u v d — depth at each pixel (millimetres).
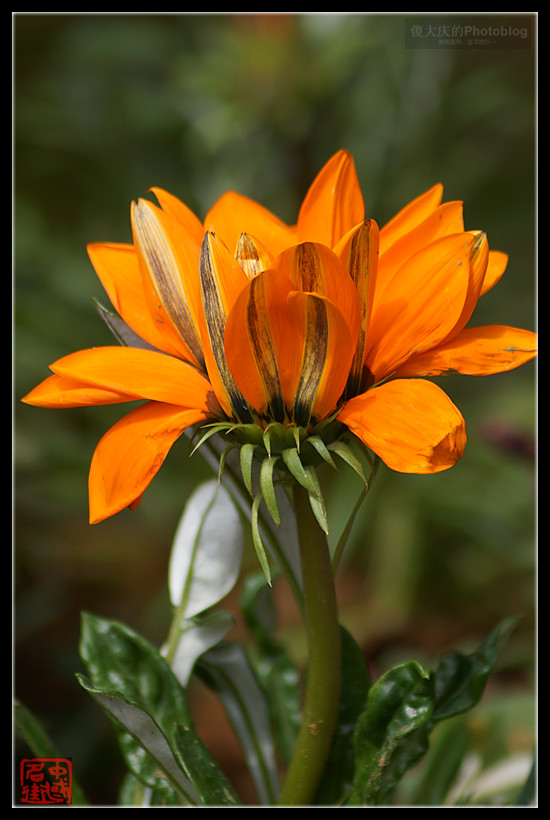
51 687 737
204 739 736
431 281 398
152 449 391
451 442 381
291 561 414
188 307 405
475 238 399
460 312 396
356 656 435
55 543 862
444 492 881
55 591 815
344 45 787
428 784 492
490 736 566
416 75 895
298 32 788
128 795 451
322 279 387
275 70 778
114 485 390
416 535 869
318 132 815
